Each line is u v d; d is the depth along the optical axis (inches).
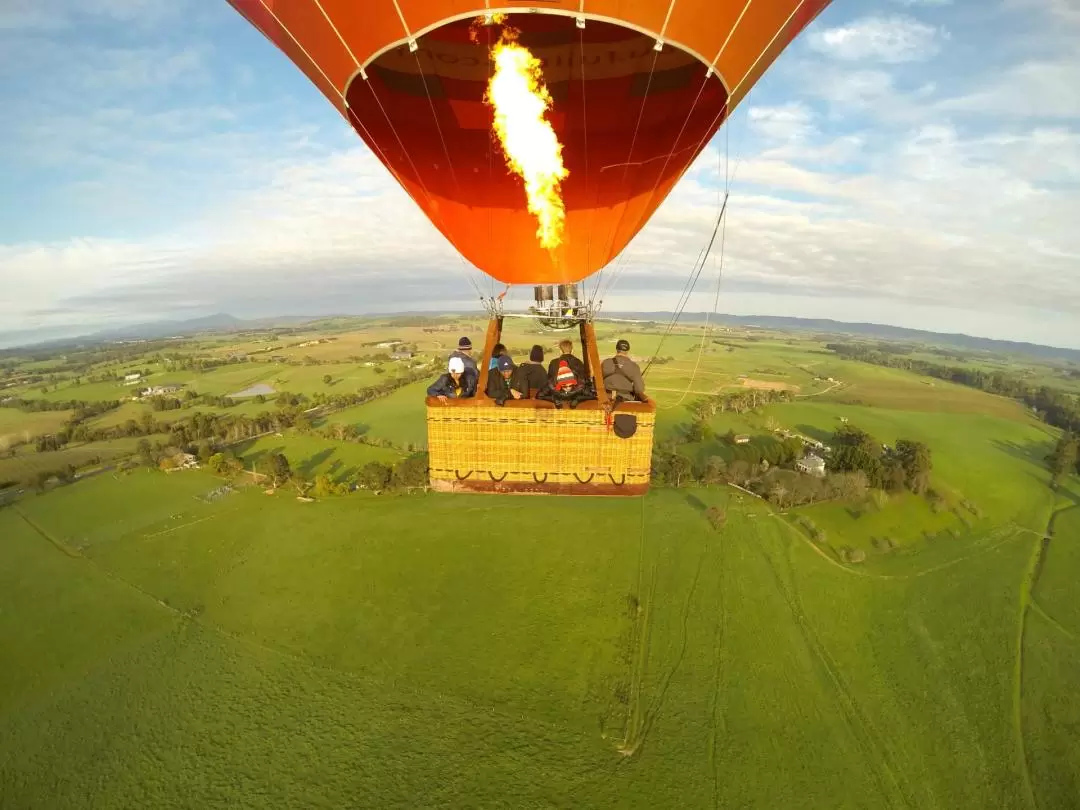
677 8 219.1
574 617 1476.4
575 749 1118.4
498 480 226.5
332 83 259.6
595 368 225.9
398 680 1294.3
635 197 284.5
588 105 249.3
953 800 1021.2
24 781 1054.4
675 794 1024.9
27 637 1407.5
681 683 1262.3
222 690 1263.5
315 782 1061.1
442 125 256.1
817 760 1086.4
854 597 1550.2
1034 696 1235.2
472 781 1059.3
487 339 235.9
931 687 1262.3
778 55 259.3
